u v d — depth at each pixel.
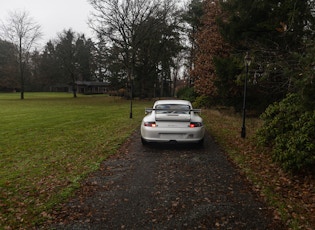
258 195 4.32
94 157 7.05
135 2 37.84
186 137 7.11
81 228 3.42
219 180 5.05
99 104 33.56
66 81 75.31
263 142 6.59
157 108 8.19
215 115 16.47
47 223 3.58
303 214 3.64
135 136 9.89
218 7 17.91
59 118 16.97
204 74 19.17
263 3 11.40
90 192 4.61
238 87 13.39
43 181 5.34
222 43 17.33
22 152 8.12
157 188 4.72
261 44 10.97
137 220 3.59
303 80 5.06
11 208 4.10
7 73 62.12
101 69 83.62
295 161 4.82
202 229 3.32
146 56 42.91
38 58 76.50
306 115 5.30
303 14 8.59
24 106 29.72
